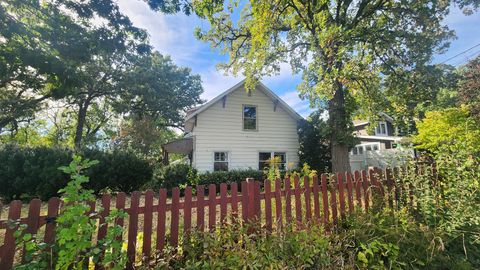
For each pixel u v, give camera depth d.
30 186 8.18
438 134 9.27
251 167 14.07
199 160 13.20
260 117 14.89
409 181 3.83
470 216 3.16
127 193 9.67
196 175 11.57
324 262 2.53
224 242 2.61
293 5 11.46
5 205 7.59
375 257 2.74
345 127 11.81
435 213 3.38
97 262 2.15
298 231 2.89
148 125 20.36
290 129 15.53
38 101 17.22
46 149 8.72
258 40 10.91
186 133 17.62
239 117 14.39
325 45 9.81
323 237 2.83
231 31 13.15
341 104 12.03
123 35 9.79
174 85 27.41
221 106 14.07
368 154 18.42
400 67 11.12
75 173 2.05
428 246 2.89
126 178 9.54
